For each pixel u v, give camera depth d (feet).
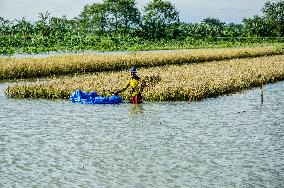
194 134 42.04
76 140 39.45
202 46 273.33
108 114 52.95
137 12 433.48
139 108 57.62
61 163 32.27
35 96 68.49
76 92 64.44
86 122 47.91
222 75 88.02
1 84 87.56
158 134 41.88
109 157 33.83
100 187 27.12
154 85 70.23
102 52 203.41
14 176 29.25
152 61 136.15
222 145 37.73
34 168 31.04
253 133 42.70
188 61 151.43
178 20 419.13
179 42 301.43
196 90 65.62
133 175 29.50
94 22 434.30
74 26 368.89
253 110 56.75
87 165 31.76
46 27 255.91
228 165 31.83
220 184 27.71
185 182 28.09
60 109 56.85
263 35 389.19
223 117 51.26
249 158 33.68
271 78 93.09
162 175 29.50
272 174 29.78
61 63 111.45
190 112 54.65
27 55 172.55
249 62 133.49
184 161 32.81
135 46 259.60
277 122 48.60
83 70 115.03
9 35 245.86
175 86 66.95
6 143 38.27
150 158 33.55
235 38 335.47
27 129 44.29
